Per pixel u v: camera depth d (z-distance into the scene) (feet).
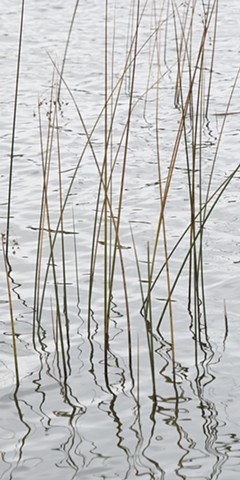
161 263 21.89
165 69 43.06
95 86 40.52
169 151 31.45
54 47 47.98
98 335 18.37
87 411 15.57
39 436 14.80
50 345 17.98
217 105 37.19
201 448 14.38
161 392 16.19
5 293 20.30
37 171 29.55
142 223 24.63
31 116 36.14
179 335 18.34
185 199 26.61
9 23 54.13
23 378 16.71
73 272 21.44
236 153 30.94
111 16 55.26
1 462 14.06
